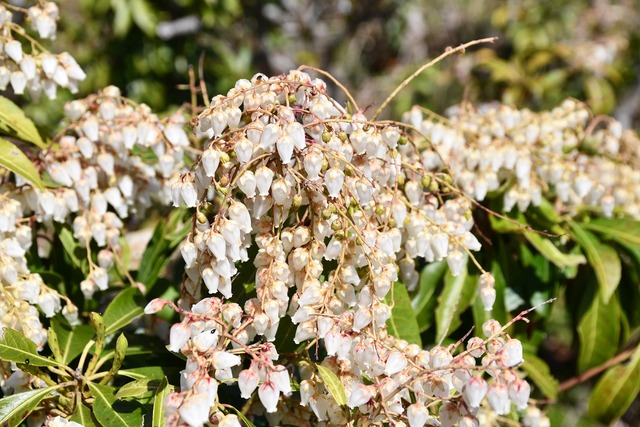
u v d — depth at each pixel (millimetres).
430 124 479
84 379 393
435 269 483
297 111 385
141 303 449
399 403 367
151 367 417
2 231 425
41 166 452
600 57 953
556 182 489
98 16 968
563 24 1248
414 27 1521
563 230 496
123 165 464
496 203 493
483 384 343
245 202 386
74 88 461
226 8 1004
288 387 354
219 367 353
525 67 885
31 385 404
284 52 1331
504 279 495
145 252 484
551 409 576
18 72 446
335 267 405
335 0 1437
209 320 360
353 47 1493
